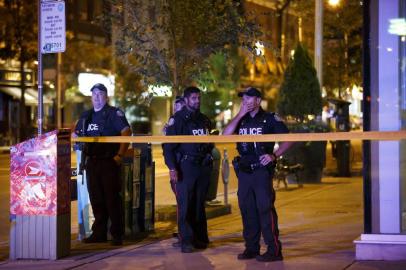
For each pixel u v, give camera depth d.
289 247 16.44
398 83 14.49
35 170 15.26
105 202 17.53
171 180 16.66
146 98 22.92
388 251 14.40
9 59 75.25
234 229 19.72
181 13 21.59
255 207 15.02
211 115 77.94
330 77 71.31
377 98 14.57
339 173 36.84
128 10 21.86
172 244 17.22
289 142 14.74
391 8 14.52
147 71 22.16
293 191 29.89
